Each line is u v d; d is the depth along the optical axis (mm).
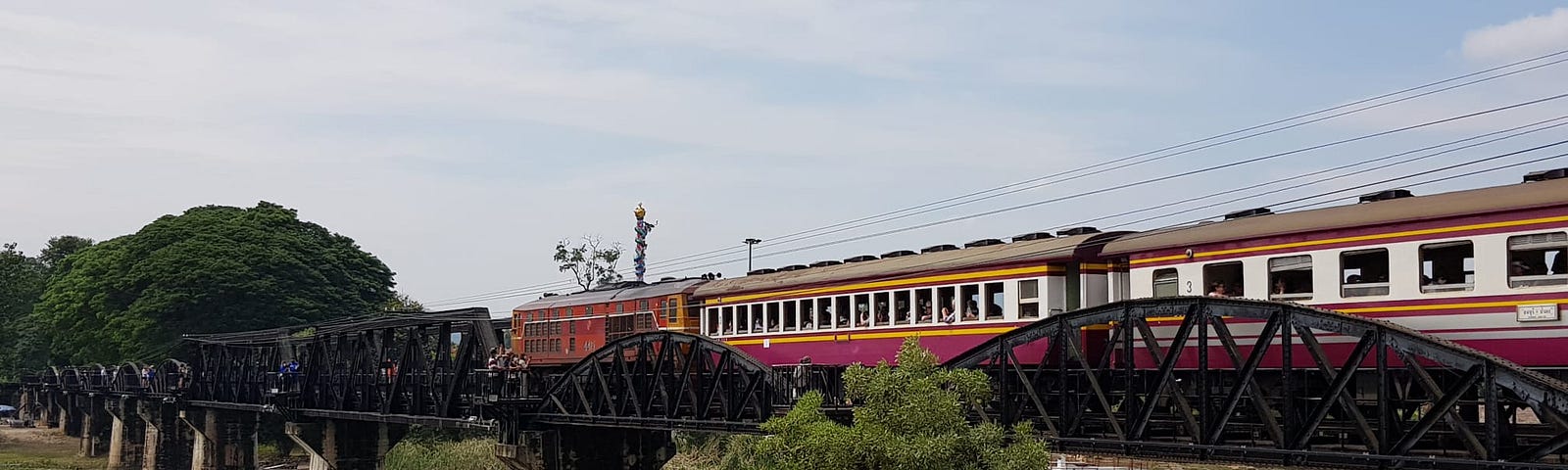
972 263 34469
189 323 91688
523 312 61562
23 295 127062
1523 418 31766
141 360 91812
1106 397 30344
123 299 95375
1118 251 31188
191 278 90500
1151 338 26719
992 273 33906
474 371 49000
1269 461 23797
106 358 98625
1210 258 28438
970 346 34375
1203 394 25312
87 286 96812
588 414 43844
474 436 72000
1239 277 27922
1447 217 24000
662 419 39688
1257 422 27953
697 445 63969
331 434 63812
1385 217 25031
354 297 98500
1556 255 22500
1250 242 27578
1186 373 29688
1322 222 26219
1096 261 32406
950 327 35062
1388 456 21797
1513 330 23047
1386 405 22141
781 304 42500
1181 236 29469
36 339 124812
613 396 47844
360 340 59719
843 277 39250
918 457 23859
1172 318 29703
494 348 47656
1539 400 19656
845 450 24344
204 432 78812
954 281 35094
